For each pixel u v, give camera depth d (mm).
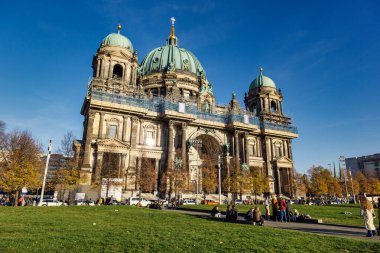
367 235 17281
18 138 63688
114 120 77062
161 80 104312
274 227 21719
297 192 105125
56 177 65000
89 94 77625
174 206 51219
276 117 109938
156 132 84125
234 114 95125
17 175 55188
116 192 63688
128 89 82438
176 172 73688
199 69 117375
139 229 18109
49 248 12094
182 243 13602
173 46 117500
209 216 29750
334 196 112312
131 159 75000
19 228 17750
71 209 33719
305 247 13062
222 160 91375
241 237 15438
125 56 83938
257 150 101812
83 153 72375
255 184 86062
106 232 16531
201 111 93562
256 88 114312
